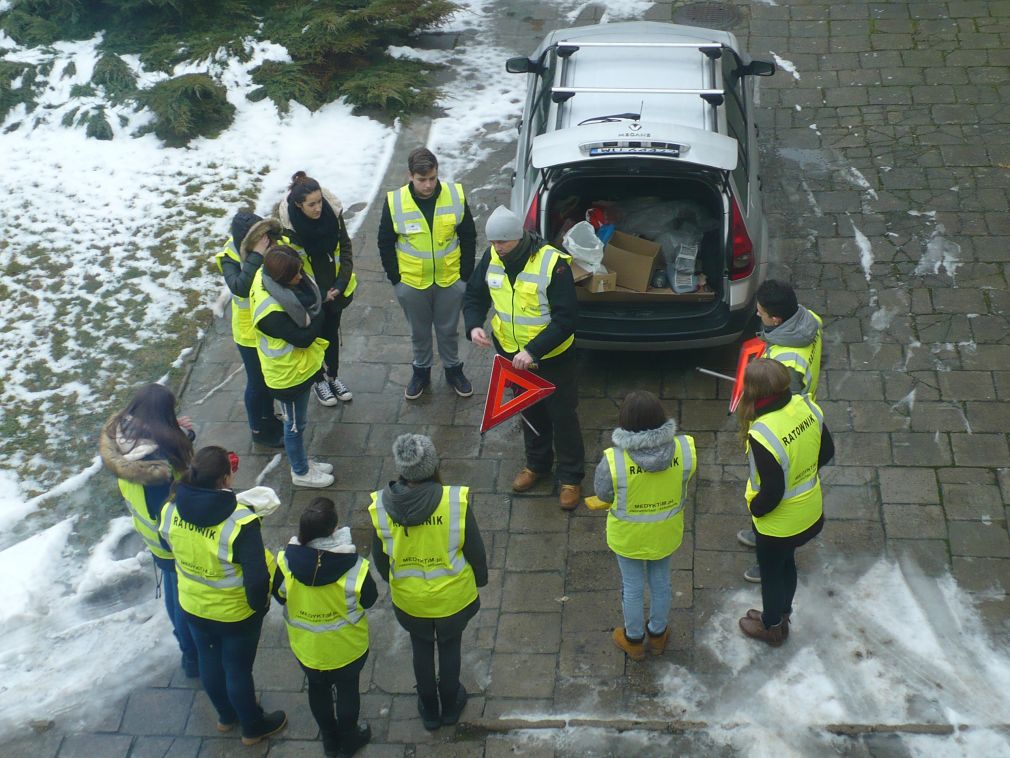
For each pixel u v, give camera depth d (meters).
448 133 9.59
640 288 6.67
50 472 6.79
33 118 9.97
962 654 5.21
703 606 5.57
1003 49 9.94
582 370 7.17
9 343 7.75
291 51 10.35
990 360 6.87
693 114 6.98
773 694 5.12
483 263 5.86
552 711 5.14
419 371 6.99
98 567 6.10
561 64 7.61
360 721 5.17
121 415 4.94
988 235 7.86
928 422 6.48
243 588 4.57
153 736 5.24
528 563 5.91
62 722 5.33
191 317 7.92
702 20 10.84
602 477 4.70
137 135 9.76
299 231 6.21
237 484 6.57
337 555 4.41
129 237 8.66
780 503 4.76
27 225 8.81
